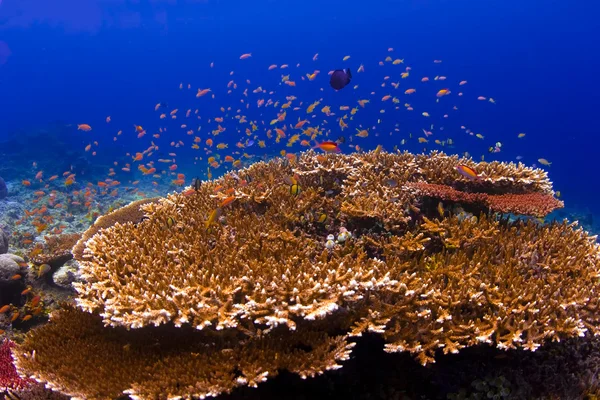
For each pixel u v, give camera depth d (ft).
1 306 25.88
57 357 13.61
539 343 12.59
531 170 23.52
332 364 11.04
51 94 393.91
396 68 332.80
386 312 12.34
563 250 16.51
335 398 12.88
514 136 287.48
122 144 222.89
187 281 13.19
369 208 17.58
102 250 16.99
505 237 17.38
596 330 13.25
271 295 12.19
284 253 15.35
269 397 12.20
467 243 16.60
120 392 11.44
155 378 11.50
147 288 13.43
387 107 249.14
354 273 13.06
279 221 18.33
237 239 16.81
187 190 25.79
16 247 47.14
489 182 21.88
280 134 43.37
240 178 25.76
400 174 22.90
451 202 19.29
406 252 15.93
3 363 17.38
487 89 360.28
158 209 22.41
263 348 11.89
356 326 12.22
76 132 166.09
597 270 15.62
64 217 62.03
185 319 11.47
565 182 215.92
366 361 13.58
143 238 17.90
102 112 364.38
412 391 13.25
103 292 13.93
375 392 13.08
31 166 112.47
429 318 12.70
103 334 14.25
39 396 14.30
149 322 11.67
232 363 11.47
